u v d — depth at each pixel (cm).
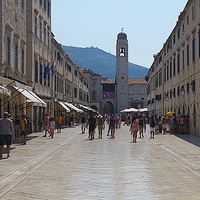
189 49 4431
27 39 4484
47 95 5616
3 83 2717
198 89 3959
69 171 1741
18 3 3812
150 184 1421
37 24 4841
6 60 3284
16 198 1188
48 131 4459
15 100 3631
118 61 14025
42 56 5209
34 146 3023
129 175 1625
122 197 1201
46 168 1841
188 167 1878
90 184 1421
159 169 1808
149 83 10719
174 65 5697
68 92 8394
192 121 4359
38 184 1424
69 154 2472
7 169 1781
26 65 4469
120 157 2303
